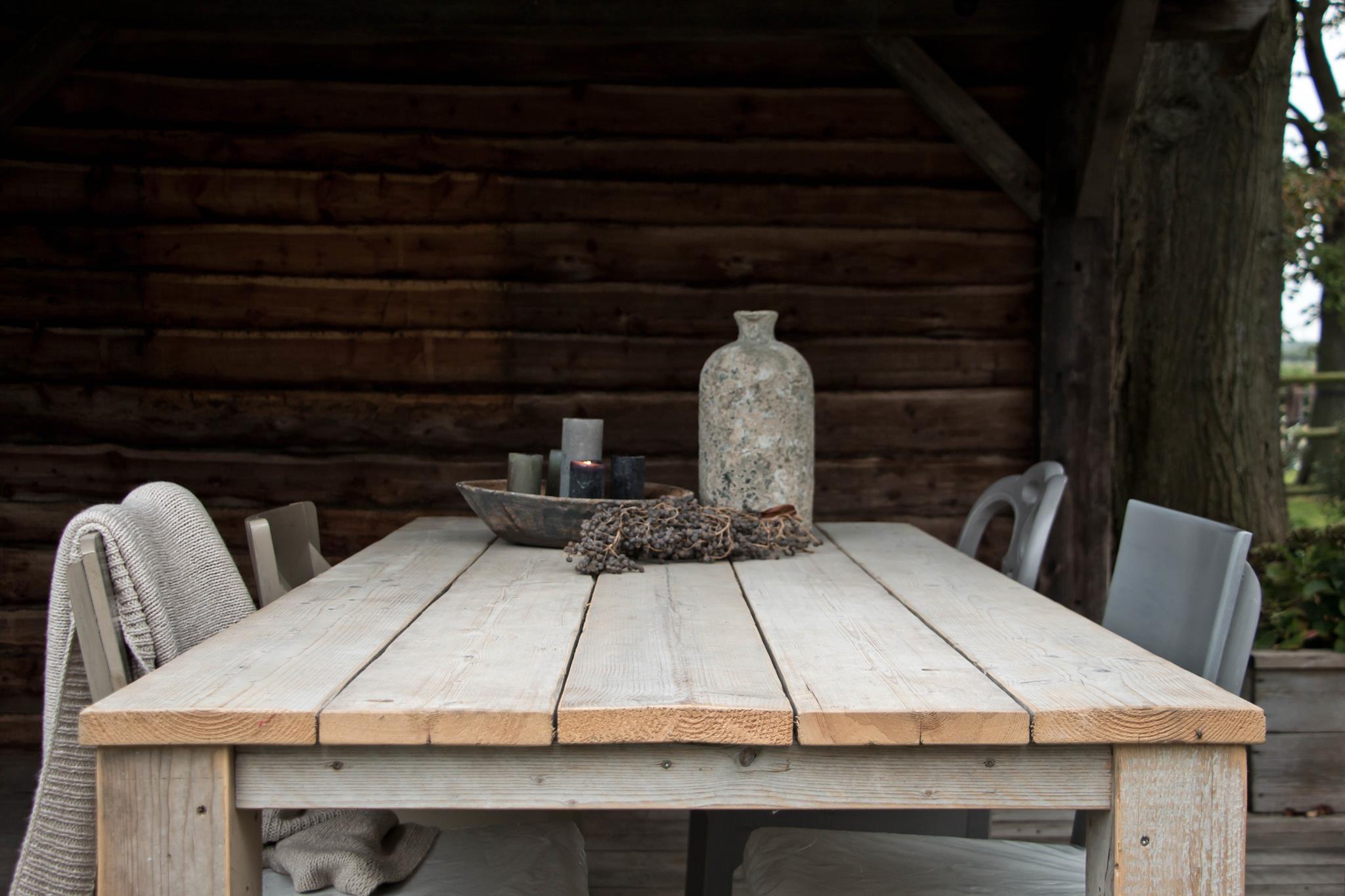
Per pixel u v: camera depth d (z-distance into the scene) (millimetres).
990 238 3668
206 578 1733
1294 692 3148
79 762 1463
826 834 1798
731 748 1196
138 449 3631
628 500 2395
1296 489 9711
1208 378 4898
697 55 3611
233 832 1183
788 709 1183
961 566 2266
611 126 3619
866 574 2162
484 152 3613
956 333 3693
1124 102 3207
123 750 1173
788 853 1719
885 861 1690
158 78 3570
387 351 3639
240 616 1760
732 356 2588
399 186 3611
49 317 3600
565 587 1995
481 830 1821
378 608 1771
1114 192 3447
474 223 3627
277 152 3600
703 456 2637
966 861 1695
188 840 1171
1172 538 1777
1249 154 4863
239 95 3584
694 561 2314
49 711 1460
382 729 1161
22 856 1453
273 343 3631
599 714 1169
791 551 2395
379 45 3584
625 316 3650
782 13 3195
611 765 1194
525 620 1693
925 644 1541
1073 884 1610
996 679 1335
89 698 1466
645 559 2324
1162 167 4992
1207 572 1631
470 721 1165
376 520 3660
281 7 3150
